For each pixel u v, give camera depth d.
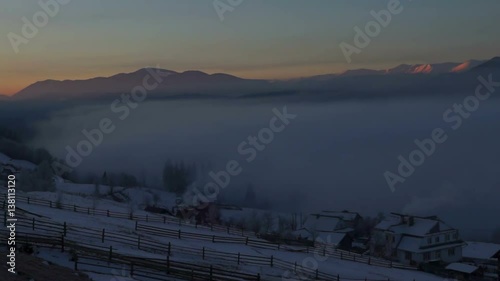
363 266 51.84
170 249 41.00
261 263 42.53
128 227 48.34
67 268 27.55
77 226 41.31
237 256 42.97
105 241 38.28
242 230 64.75
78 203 62.16
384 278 46.47
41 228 36.38
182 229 55.06
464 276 57.59
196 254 41.06
